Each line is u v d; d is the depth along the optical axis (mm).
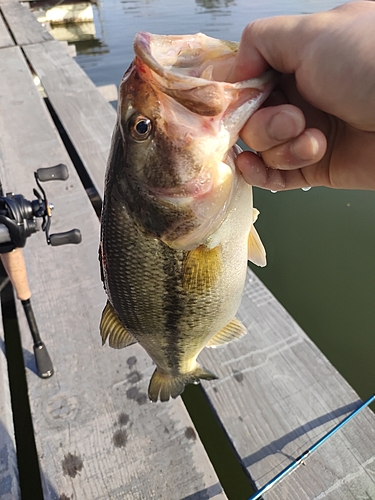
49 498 336
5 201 337
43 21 2289
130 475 346
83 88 1016
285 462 351
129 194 251
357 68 180
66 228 588
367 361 585
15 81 1054
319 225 867
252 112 210
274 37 198
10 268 374
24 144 780
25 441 489
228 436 369
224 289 284
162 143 229
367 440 359
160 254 263
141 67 219
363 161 234
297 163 207
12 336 609
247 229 277
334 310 676
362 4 193
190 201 238
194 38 236
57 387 405
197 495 335
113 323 326
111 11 2650
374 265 765
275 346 435
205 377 352
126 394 398
